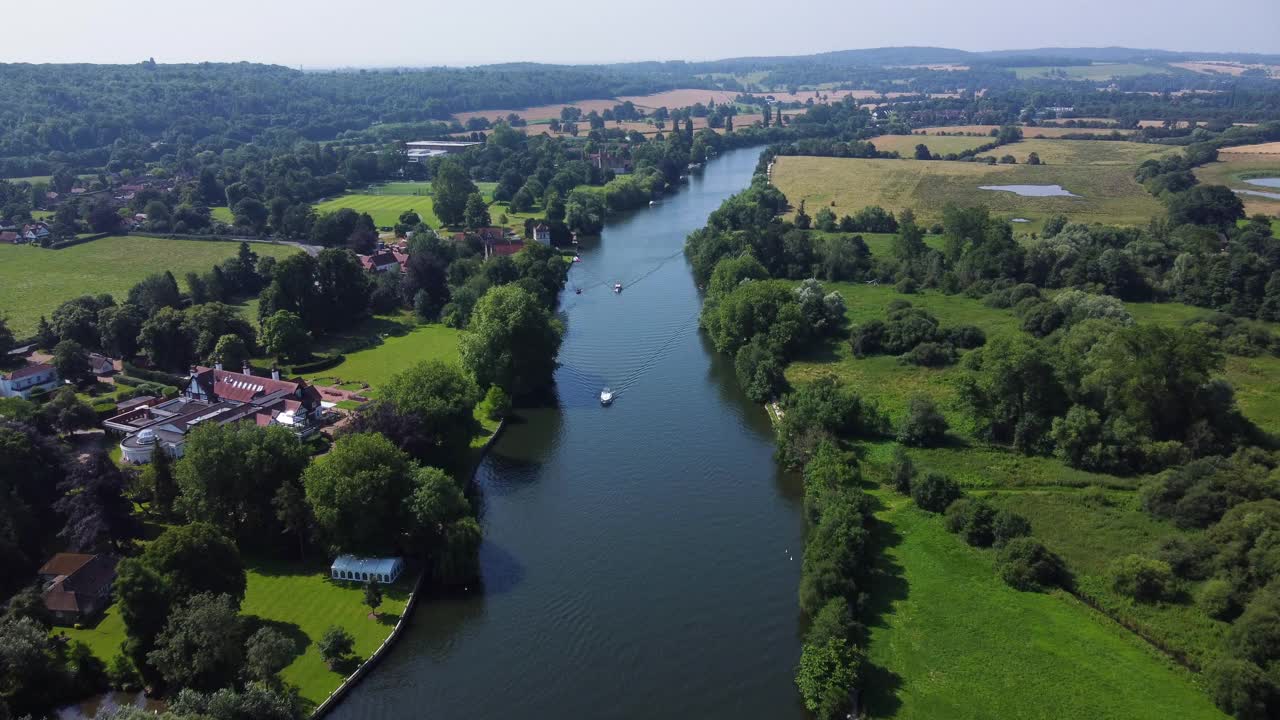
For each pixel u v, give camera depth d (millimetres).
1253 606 84938
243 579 92750
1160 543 102625
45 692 79688
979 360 155750
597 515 120938
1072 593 98250
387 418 120688
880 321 183500
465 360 158375
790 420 137000
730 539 114625
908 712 80188
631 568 108125
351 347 190375
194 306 184375
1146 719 78188
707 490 127812
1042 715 79250
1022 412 134500
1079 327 159750
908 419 137000
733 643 94000
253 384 150750
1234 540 97375
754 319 181625
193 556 87312
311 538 106000
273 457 108375
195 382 152750
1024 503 116750
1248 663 78812
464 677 88938
